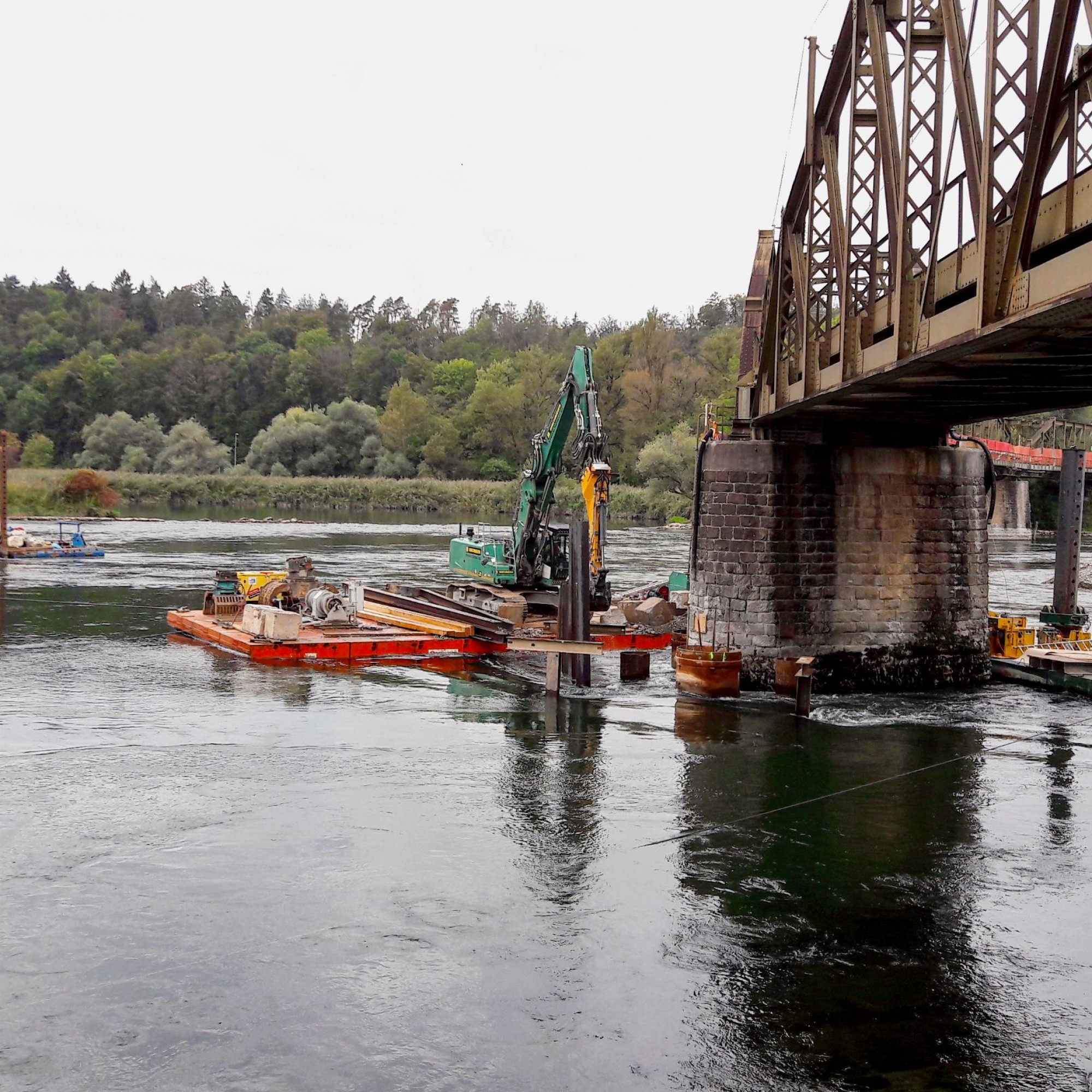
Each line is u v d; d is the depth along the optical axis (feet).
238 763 67.87
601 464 115.14
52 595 147.43
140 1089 34.63
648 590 122.83
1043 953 44.19
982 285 46.24
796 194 84.74
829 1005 40.11
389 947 43.93
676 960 43.21
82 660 100.01
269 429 550.77
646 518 382.22
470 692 90.17
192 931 44.91
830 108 77.51
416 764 68.49
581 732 77.41
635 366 502.79
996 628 101.55
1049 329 43.62
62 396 622.54
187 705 83.05
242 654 103.09
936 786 65.57
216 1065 35.94
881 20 62.23
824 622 92.22
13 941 43.80
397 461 526.98
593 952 43.83
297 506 444.55
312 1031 38.01
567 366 546.26
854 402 77.20
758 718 82.43
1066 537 102.58
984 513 96.22
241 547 241.76
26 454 521.65
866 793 64.08
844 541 92.73
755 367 96.12
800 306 83.87
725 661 89.30
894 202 62.03
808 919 46.98
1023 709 86.17
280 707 82.84
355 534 297.12
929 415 86.79
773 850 54.85
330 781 64.54
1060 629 101.30
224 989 40.60
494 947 44.01
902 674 93.30
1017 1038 38.06
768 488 91.91
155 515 370.32
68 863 51.52
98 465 519.60
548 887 49.85
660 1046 37.37
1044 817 60.13
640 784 65.36
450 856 53.26
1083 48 48.14
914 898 49.37
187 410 627.87
